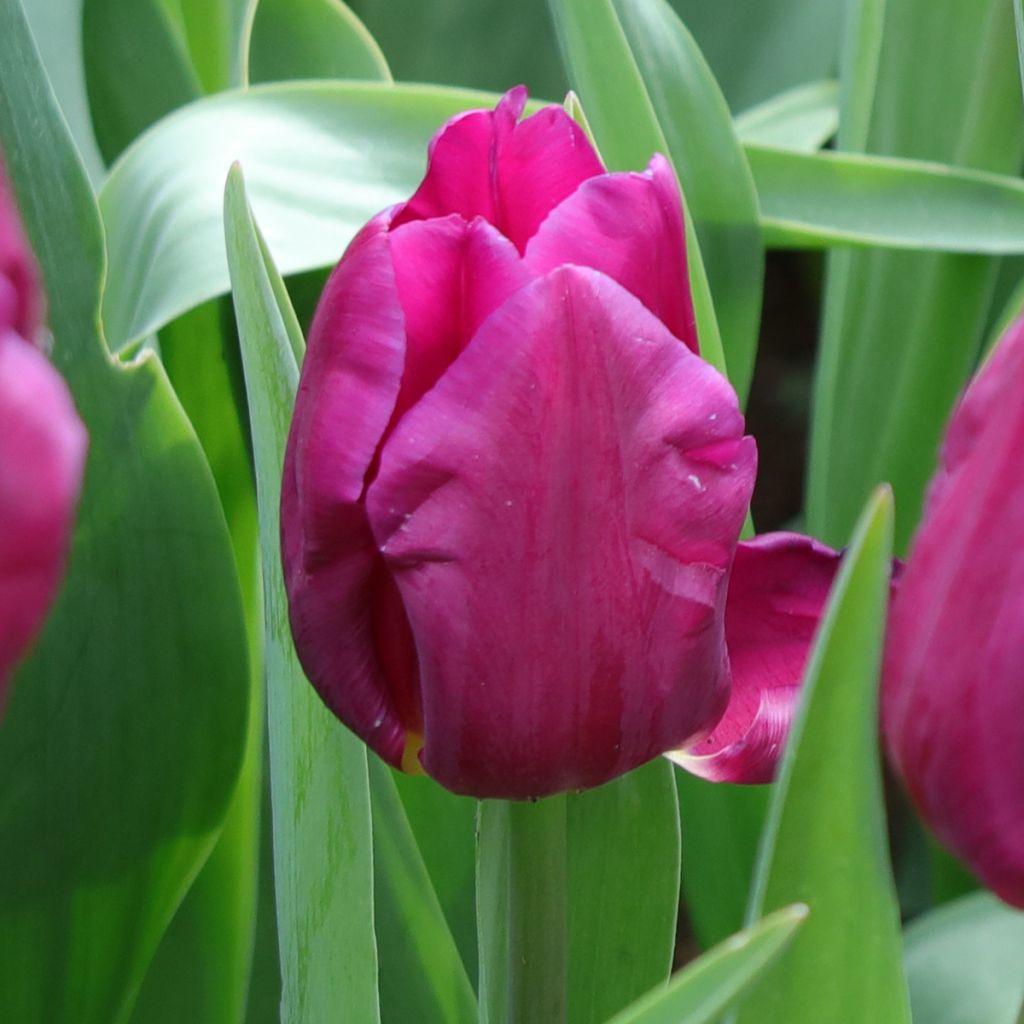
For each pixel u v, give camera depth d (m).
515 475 0.36
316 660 0.38
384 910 0.45
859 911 0.36
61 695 0.44
